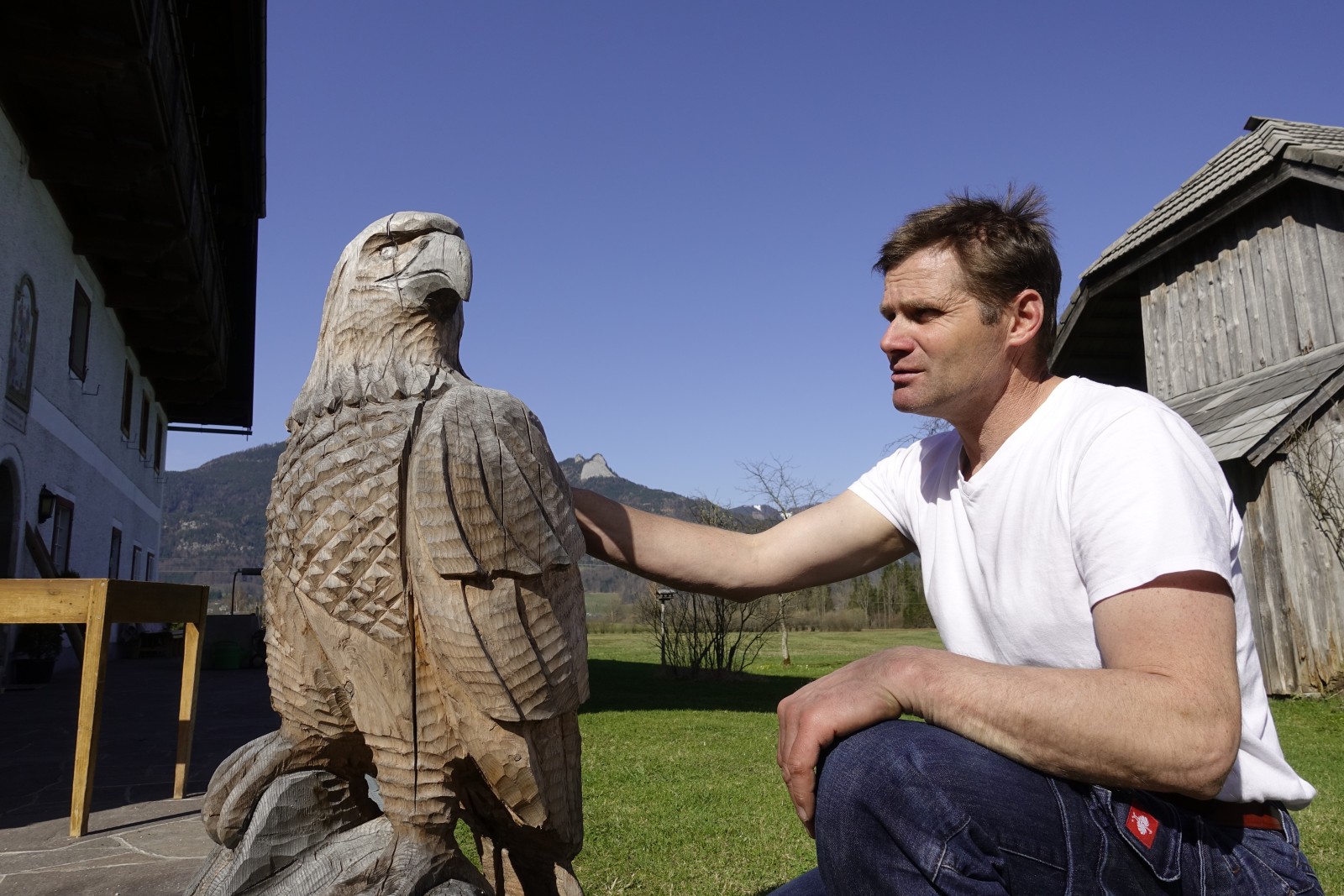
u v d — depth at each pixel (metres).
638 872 3.32
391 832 1.60
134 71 7.88
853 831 1.25
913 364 1.62
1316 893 1.31
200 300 12.91
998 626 1.57
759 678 13.30
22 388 8.95
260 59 11.67
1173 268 11.45
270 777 1.65
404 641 1.52
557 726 1.63
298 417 1.65
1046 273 1.60
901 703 1.30
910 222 1.67
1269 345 9.99
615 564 1.99
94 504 12.71
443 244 1.69
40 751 5.84
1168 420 1.40
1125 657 1.23
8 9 7.12
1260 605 9.27
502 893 1.81
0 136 8.02
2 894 3.06
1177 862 1.24
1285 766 1.37
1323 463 8.60
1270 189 9.62
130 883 3.19
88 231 10.49
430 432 1.53
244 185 14.77
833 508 2.05
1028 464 1.53
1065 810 1.25
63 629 10.49
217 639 13.37
